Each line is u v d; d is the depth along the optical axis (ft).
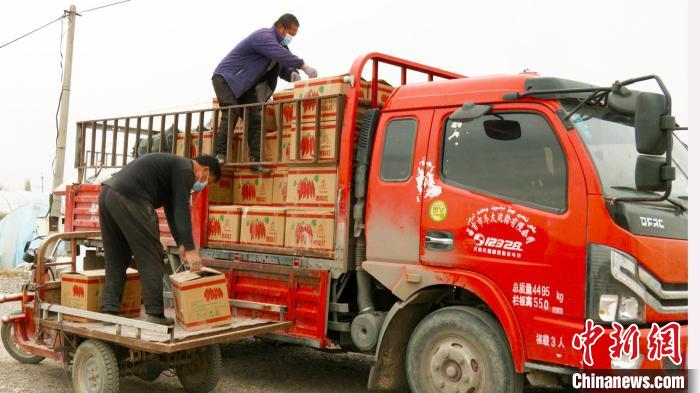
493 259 15.57
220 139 22.65
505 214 15.49
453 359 15.85
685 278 14.82
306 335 18.94
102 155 26.07
